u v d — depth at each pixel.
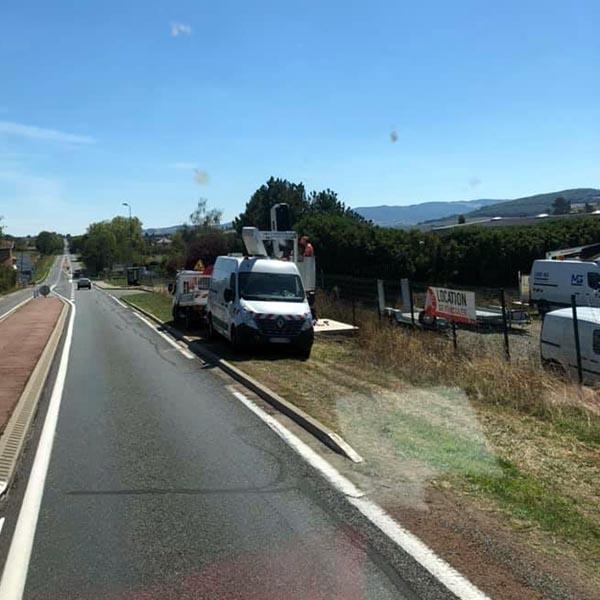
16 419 8.84
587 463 6.66
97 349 17.56
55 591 4.08
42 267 163.75
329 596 3.98
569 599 3.92
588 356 14.10
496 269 37.53
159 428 8.45
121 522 5.23
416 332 17.86
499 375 10.94
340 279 27.75
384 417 8.66
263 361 14.44
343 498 5.70
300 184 59.66
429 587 4.08
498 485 5.95
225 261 18.45
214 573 4.31
